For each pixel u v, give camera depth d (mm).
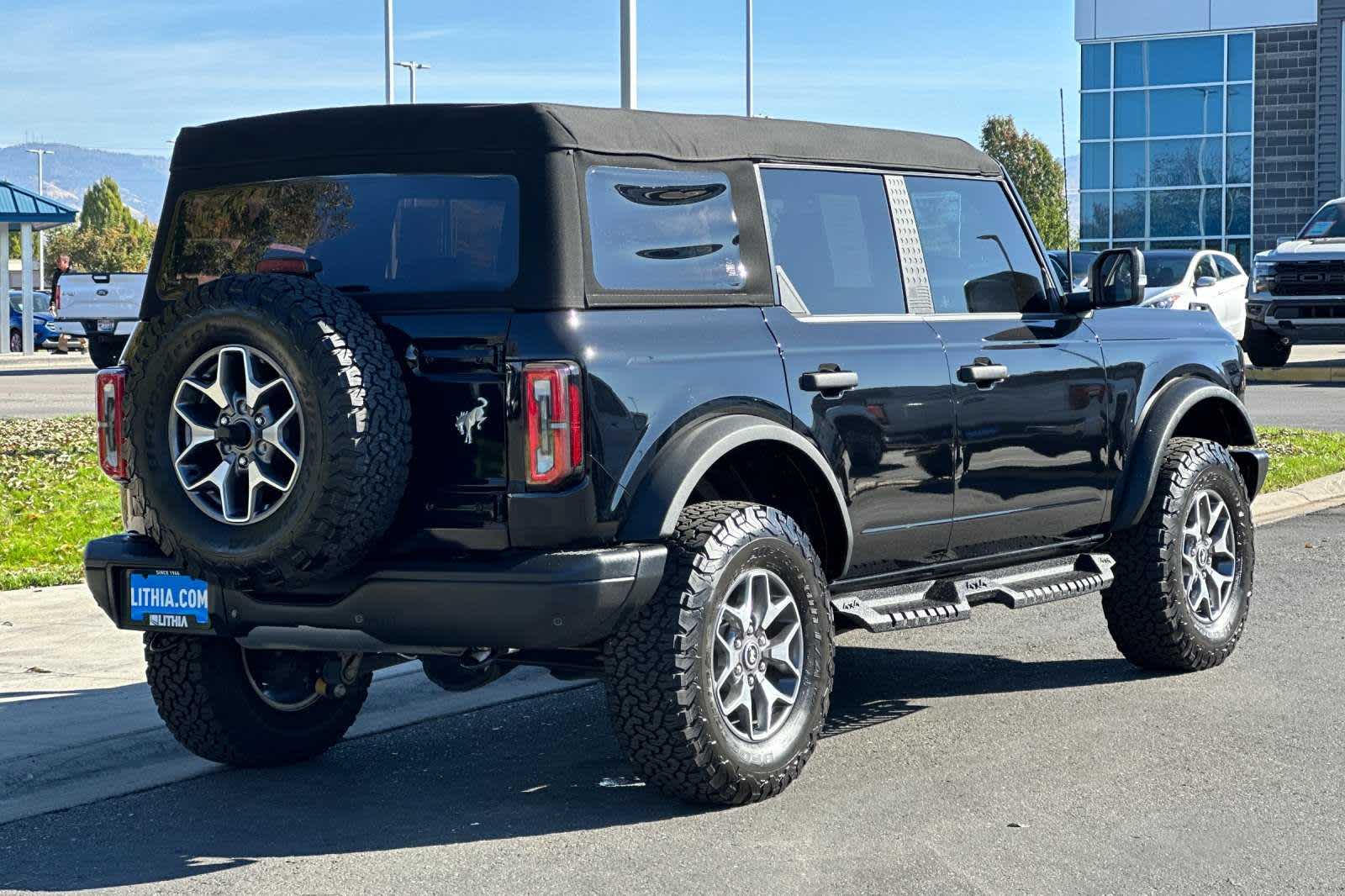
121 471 5785
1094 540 7340
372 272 5441
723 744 5422
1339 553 10828
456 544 5184
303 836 5398
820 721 5766
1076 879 4840
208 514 5141
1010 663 7930
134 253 151125
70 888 4918
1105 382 7191
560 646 5164
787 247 6023
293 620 5320
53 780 6062
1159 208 40844
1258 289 25141
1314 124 39094
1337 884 4789
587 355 5164
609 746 6508
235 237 5840
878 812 5520
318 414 4930
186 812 5703
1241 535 7770
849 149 6391
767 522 5582
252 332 4992
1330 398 22156
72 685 7145
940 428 6367
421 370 5207
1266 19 39094
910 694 7312
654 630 5312
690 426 5422
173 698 6027
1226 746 6320
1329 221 25672
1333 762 6094
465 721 6953
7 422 19359
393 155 5492
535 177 5285
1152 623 7410
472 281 5285
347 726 6449
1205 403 8008
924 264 6578
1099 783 5848
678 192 5645
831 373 5930
